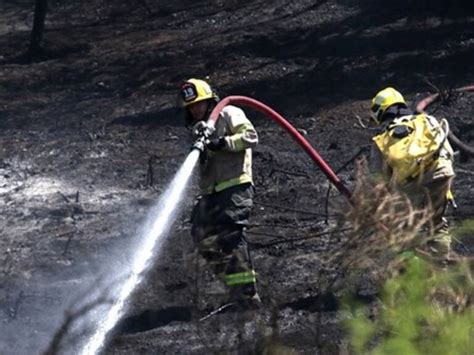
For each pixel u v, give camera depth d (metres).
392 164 12.12
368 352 7.46
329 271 12.27
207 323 12.41
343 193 14.09
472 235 14.45
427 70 29.55
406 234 6.97
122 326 13.70
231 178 13.80
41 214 20.39
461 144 12.31
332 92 28.78
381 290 6.88
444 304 6.70
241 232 13.66
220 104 13.85
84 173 23.44
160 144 25.72
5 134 28.16
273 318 7.79
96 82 33.38
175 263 15.72
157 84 32.19
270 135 25.66
